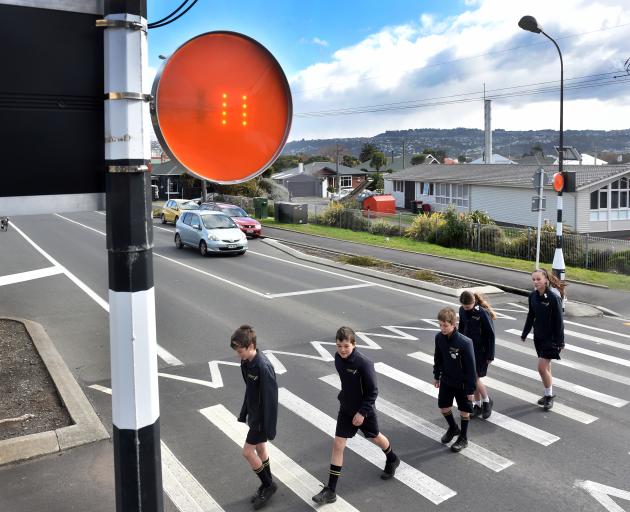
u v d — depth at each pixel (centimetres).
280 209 3556
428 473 623
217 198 4831
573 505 560
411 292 1636
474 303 753
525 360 1016
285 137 282
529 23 1593
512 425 746
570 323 1325
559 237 1529
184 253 2339
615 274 2027
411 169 5378
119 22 295
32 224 3434
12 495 576
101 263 2022
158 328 1207
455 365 663
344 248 2498
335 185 8300
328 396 841
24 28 293
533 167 4078
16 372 898
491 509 554
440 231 2753
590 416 774
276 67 275
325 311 1378
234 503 565
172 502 565
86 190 315
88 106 310
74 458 650
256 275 1864
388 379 911
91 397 830
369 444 691
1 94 292
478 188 4028
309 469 631
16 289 1580
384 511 551
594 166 3725
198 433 717
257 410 554
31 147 300
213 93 267
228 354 1039
